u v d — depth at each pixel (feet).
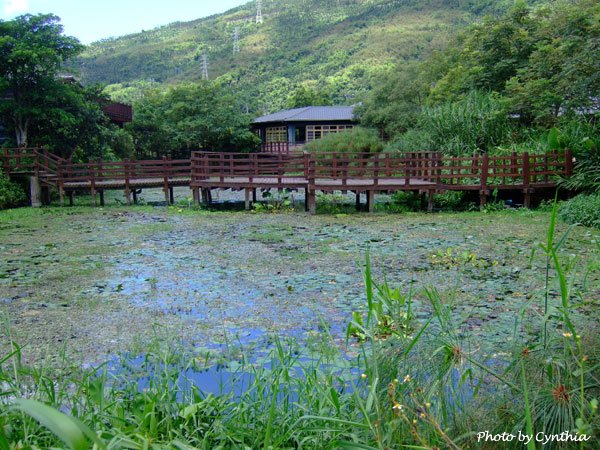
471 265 27.25
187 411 9.56
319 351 15.60
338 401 9.55
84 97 65.98
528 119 61.36
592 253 28.32
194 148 108.47
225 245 33.78
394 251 31.22
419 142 67.05
